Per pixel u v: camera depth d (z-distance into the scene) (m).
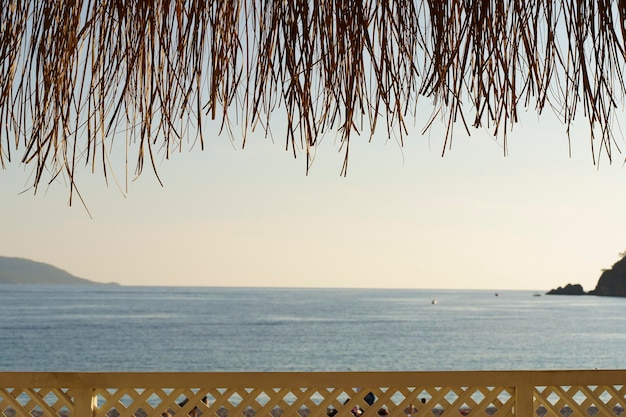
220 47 0.98
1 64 0.96
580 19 1.03
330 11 0.99
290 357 36.06
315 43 0.99
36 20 0.96
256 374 2.38
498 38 1.01
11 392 2.37
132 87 0.96
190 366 34.72
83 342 40.03
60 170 0.94
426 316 55.34
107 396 2.38
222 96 0.98
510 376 2.44
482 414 2.47
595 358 35.78
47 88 0.95
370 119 1.00
